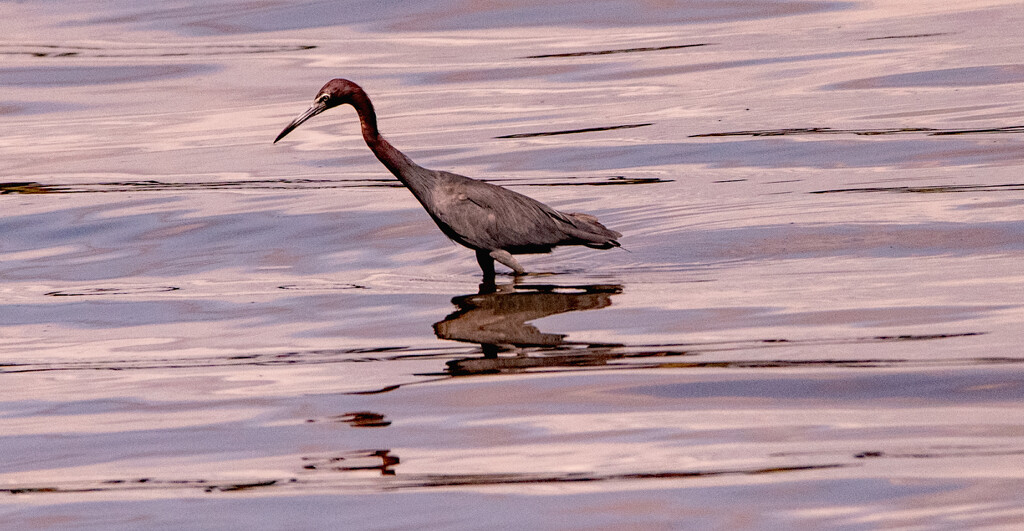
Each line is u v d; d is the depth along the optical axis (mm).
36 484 8953
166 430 9930
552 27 32750
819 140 21109
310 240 16828
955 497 8164
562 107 24828
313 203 18797
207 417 10188
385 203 18703
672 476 8656
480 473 8836
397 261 15633
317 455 9297
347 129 24219
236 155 22234
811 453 8953
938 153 19844
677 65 27969
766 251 15109
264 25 34062
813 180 18750
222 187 19984
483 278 14578
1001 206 16438
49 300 14297
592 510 8172
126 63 30062
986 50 27344
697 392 10258
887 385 10188
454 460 9086
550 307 13094
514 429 9633
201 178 20656
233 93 27078
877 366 10625
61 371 11609
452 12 34688
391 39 31953
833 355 10977
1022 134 20562
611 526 7938
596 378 10688
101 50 31547
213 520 8242
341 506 8391
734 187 18625
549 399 10234
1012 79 24688
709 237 15883
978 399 9805
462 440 9453
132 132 24172
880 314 12172
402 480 8773
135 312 13664
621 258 15250
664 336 11820
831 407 9797
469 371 11023
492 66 28750
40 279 15352
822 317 12188
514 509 8234
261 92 27078
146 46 31984
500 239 14234
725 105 24156
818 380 10367
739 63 27844
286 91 27062
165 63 30016
